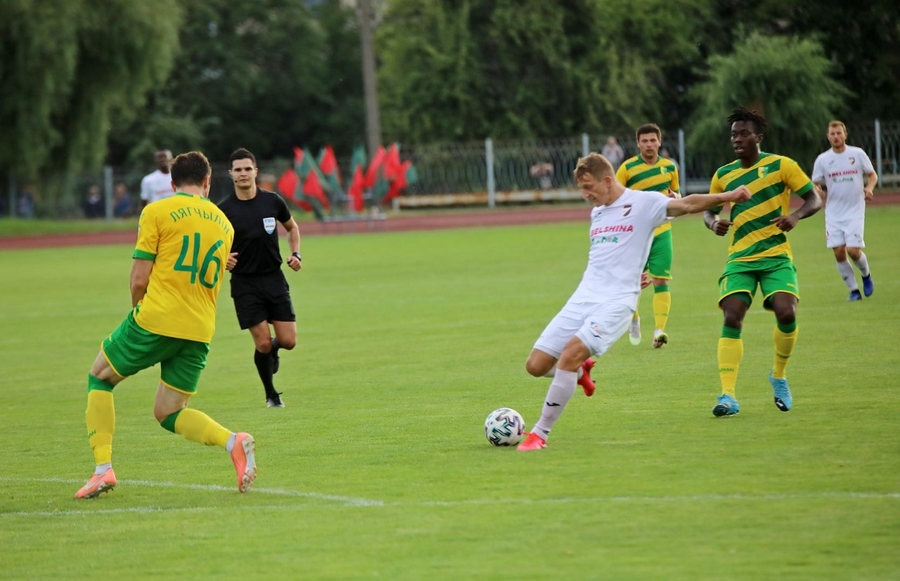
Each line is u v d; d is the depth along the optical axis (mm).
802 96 96750
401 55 127062
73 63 97688
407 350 30875
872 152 95500
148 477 17891
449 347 30969
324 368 28734
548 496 15148
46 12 96125
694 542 12898
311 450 19047
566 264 54812
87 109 103438
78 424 23156
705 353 27641
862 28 119938
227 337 36406
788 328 19922
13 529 15141
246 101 154375
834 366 24500
